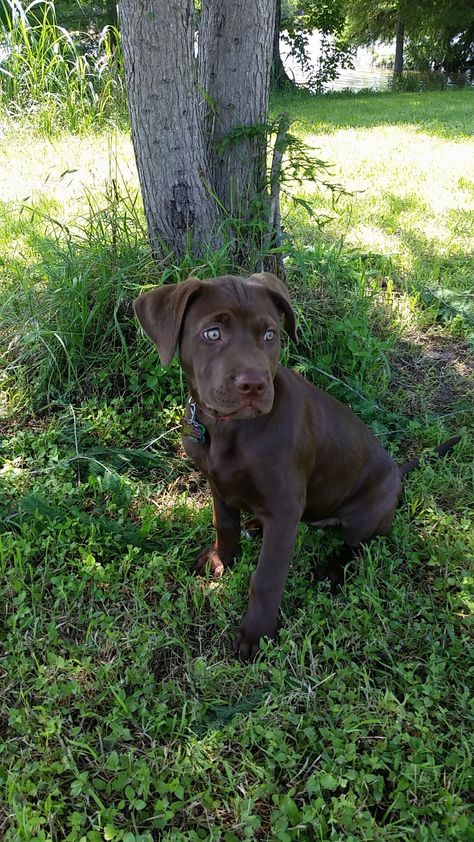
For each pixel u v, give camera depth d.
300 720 0.50
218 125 0.91
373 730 0.50
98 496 0.73
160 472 0.80
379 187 1.77
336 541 0.72
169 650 0.57
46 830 0.44
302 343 0.93
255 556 0.68
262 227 0.90
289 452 0.56
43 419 0.85
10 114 2.09
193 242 0.91
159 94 0.83
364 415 0.88
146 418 0.86
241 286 0.55
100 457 0.79
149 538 0.69
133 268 0.92
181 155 0.87
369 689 0.52
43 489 0.72
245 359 0.51
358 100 4.03
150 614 0.59
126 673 0.53
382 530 0.70
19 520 0.68
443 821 0.44
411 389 0.96
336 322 0.94
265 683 0.54
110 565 0.62
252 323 0.53
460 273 1.25
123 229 0.96
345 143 2.36
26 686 0.52
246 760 0.47
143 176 0.89
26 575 0.63
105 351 0.90
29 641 0.55
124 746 0.49
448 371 1.00
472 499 0.77
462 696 0.52
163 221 0.91
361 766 0.48
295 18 5.29
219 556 0.67
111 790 0.46
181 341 0.56
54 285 0.93
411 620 0.61
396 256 1.27
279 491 0.56
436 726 0.50
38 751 0.48
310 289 1.00
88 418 0.83
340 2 5.30
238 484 0.57
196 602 0.60
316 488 0.65
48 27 2.21
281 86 4.42
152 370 0.86
